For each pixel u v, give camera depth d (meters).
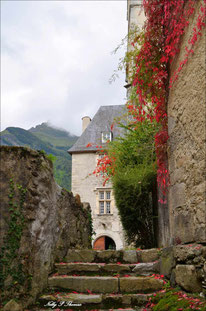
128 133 6.49
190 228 2.72
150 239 6.40
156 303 2.69
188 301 2.25
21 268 2.74
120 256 3.99
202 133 2.47
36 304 2.86
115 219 17.72
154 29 3.36
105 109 21.70
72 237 4.63
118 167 6.18
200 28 2.48
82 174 18.92
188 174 2.78
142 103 3.57
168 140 3.41
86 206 6.00
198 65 2.55
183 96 2.91
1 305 2.51
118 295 2.98
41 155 3.38
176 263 2.83
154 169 5.58
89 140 19.69
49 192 3.56
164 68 3.47
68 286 3.24
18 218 2.85
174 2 2.98
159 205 5.10
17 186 2.93
